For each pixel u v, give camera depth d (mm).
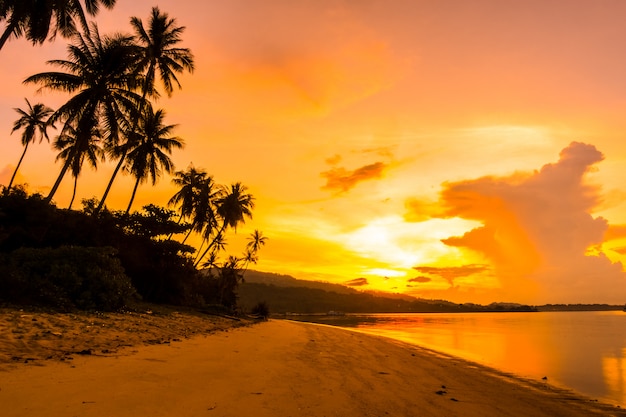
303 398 6738
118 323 14461
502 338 34562
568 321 89125
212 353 11070
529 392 10320
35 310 13188
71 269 16844
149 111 29859
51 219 23062
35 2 22594
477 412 7199
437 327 56438
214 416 5285
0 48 21750
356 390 7832
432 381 10227
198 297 35250
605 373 15180
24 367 6777
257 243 62688
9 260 16672
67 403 5148
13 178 43188
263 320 40719
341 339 21406
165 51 31562
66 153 36094
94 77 26406
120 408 5172
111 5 25438
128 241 31094
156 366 8188
